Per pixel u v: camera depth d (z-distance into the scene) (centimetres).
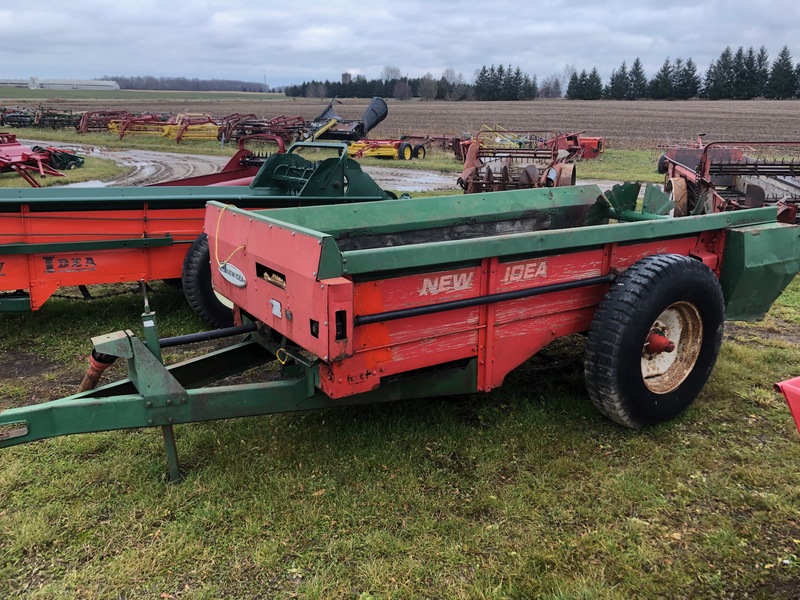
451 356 357
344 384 320
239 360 406
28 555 288
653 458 367
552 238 358
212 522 307
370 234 457
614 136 3538
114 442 378
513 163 1411
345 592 267
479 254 334
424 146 2539
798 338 577
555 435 391
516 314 373
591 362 379
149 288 698
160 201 584
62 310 626
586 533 303
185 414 322
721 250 443
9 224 533
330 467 353
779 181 1076
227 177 835
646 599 266
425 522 308
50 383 471
